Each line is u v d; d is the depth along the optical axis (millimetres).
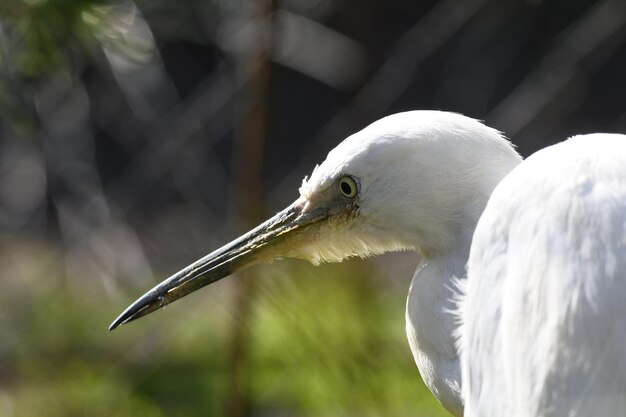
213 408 7863
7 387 8359
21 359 8641
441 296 4633
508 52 11352
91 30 5965
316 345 6395
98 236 8727
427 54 9977
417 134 4621
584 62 10039
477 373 4113
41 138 8547
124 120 9094
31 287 9383
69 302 9125
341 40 9008
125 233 8742
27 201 9977
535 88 9469
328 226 4883
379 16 11562
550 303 3789
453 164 4594
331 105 12125
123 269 8594
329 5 9180
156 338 8547
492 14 10703
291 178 10484
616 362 3607
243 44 7684
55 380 8383
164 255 9383
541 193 3963
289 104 12117
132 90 8188
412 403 6754
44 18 5836
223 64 9031
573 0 10859
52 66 6176
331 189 4844
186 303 8703
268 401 7195
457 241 4652
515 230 4008
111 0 6113
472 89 11711
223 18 7945
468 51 11344
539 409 3766
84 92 8227
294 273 6621
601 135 4145
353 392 6383
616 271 3658
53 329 8883
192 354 8484
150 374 8383
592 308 3664
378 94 9758
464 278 4613
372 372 6461
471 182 4598
